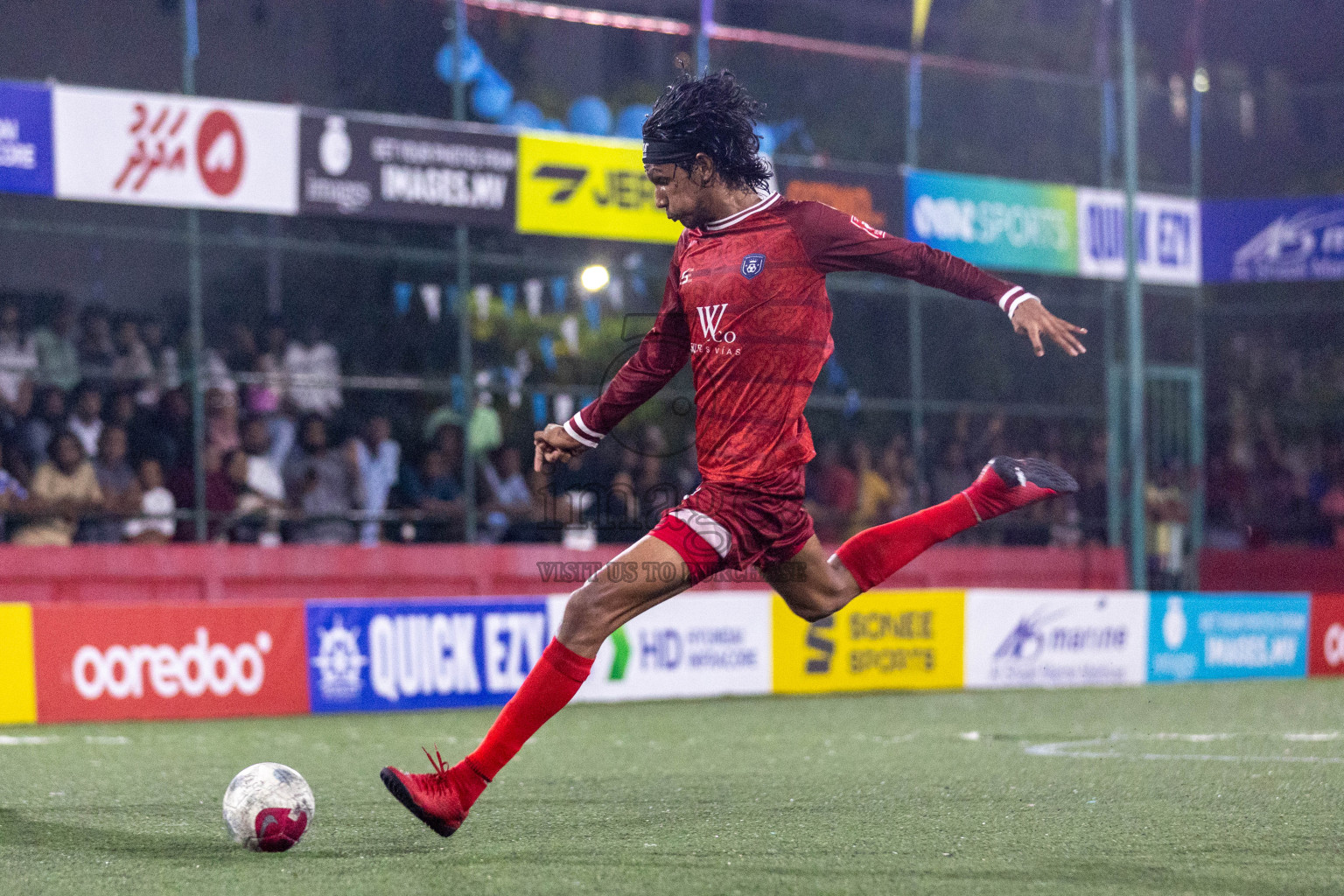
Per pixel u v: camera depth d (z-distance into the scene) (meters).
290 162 29.73
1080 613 31.31
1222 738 19.66
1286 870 9.59
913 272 9.81
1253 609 33.44
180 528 30.09
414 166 30.84
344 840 10.98
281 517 29.77
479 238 35.41
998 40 42.12
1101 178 42.31
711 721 22.91
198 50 34.38
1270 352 45.38
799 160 34.31
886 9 42.12
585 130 36.16
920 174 35.81
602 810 12.71
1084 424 41.22
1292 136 45.62
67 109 27.94
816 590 10.59
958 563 35.81
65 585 27.31
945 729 21.36
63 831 11.60
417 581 30.41
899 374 39.22
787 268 9.88
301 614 24.98
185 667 24.08
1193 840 10.89
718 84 10.04
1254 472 44.53
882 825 11.72
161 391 30.56
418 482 32.25
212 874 9.53
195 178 28.94
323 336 33.94
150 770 16.30
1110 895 8.67
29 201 32.50
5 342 29.17
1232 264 40.59
